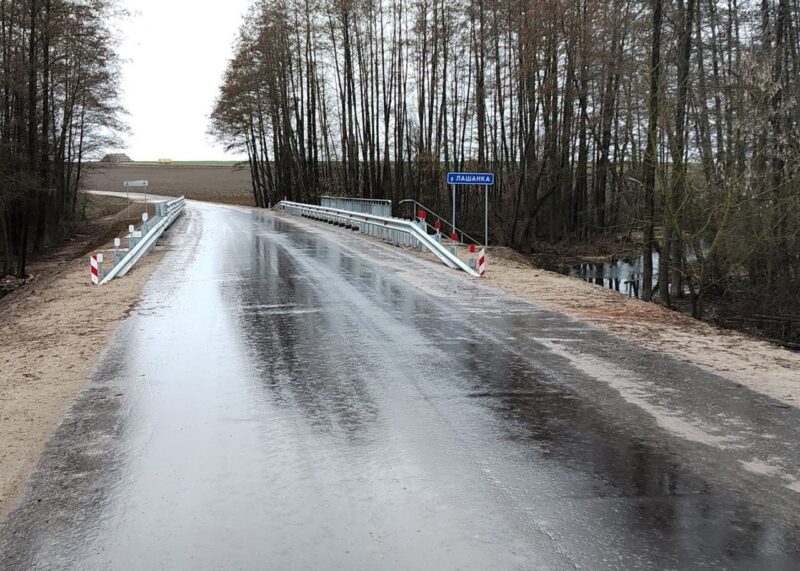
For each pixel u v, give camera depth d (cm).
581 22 2934
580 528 377
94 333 923
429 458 478
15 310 1219
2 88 2878
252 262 1731
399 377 688
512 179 3600
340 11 4556
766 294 1959
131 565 343
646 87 2080
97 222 5931
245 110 6247
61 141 4066
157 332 913
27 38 2988
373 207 2861
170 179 12306
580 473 452
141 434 529
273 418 564
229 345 830
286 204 4697
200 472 456
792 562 342
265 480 443
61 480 447
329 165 5503
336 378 684
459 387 654
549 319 1022
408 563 342
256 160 6969
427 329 933
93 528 382
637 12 2494
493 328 946
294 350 805
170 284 1362
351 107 4778
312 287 1316
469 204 4578
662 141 2080
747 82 1761
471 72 4369
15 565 345
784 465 467
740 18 2422
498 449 495
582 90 3069
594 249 3744
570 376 695
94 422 559
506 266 1756
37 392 650
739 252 1880
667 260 2045
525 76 3191
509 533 371
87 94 4072
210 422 555
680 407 594
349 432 530
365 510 400
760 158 1836
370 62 4572
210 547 360
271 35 5319
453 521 385
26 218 2938
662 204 2077
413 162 4856
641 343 862
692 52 2447
